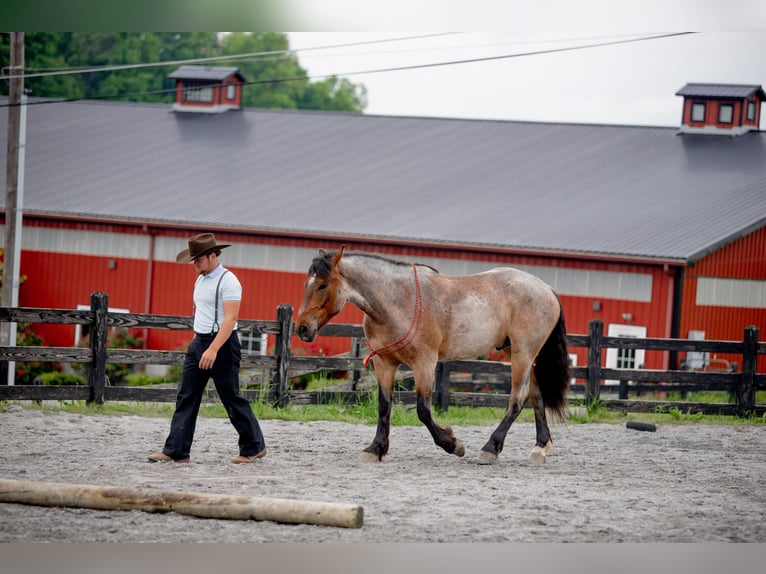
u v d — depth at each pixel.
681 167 26.88
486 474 8.59
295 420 11.90
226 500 6.46
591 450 10.55
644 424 12.49
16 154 21.02
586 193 25.97
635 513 7.17
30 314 11.16
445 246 23.91
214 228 26.70
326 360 13.05
